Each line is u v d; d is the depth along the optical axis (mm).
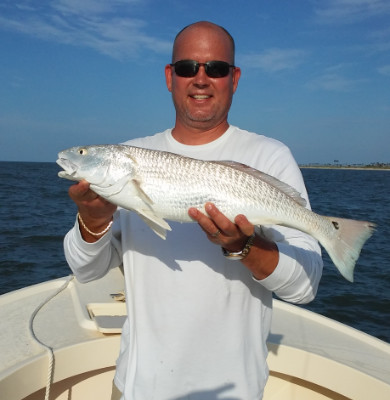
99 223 2221
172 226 2342
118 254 2576
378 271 10000
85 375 3176
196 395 2086
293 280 2064
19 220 15516
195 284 2176
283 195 2285
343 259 2297
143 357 2154
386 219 19625
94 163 2441
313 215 2314
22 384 2643
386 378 2887
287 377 3320
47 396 2734
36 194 26438
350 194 36656
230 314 2164
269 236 2449
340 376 2998
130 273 2361
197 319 2141
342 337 3506
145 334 2186
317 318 3834
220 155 2443
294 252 2109
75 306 3592
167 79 2725
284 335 3455
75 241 2307
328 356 3111
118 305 3465
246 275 2223
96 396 3217
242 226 1890
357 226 2314
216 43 2361
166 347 2133
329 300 8094
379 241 13625
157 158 2393
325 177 87562
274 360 3154
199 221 1950
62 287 3992
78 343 2928
